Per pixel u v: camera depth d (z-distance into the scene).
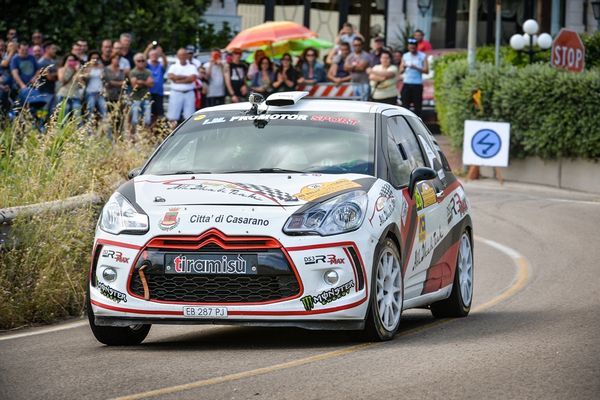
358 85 46.12
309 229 13.93
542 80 38.03
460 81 41.34
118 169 23.77
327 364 13.16
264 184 14.71
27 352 14.71
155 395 11.64
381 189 14.99
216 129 16.39
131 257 14.16
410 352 13.90
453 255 17.75
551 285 21.61
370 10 62.31
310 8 61.41
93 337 16.09
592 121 37.12
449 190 17.86
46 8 51.91
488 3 64.25
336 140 15.88
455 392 11.59
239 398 11.40
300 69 47.16
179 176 15.31
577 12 65.19
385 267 14.78
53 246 18.53
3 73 40.34
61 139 23.09
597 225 30.16
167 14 54.19
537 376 12.37
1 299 17.50
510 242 27.73
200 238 13.95
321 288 13.90
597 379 12.23
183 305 13.98
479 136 39.41
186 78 41.41
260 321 13.91
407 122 17.50
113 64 37.91
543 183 39.41
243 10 60.31
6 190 20.11
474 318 17.81
